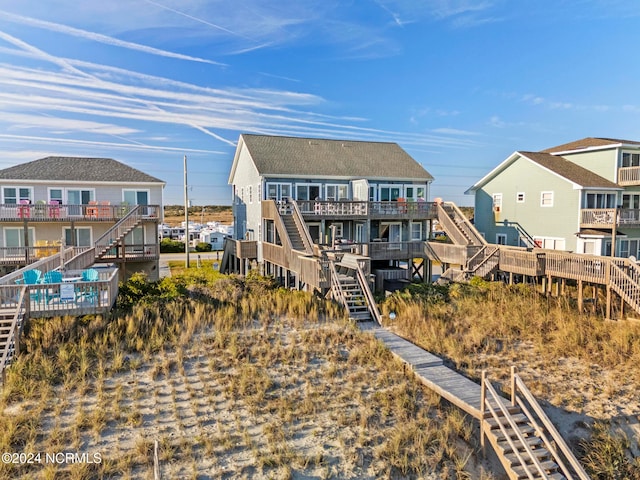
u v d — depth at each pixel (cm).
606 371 1259
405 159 3077
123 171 2742
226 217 11438
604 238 2442
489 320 1584
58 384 1027
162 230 5547
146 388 1033
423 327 1484
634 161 2759
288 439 884
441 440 904
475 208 3297
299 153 2844
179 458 810
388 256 2406
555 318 1647
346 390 1069
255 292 1812
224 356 1200
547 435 968
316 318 1491
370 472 816
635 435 1003
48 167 2611
